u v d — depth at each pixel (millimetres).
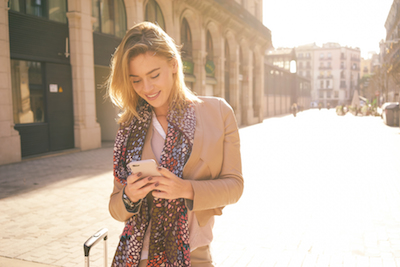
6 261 3484
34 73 11078
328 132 20297
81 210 5273
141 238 1167
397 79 36438
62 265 3400
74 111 12477
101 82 16328
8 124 9695
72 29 12148
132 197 1075
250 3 32062
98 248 3857
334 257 3576
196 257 1238
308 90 93188
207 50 23766
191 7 19953
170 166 1162
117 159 1233
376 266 3344
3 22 9547
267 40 32844
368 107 45000
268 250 3779
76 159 10430
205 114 1239
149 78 1112
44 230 4418
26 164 9547
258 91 32938
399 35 43031
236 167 1239
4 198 5977
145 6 16062
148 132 1235
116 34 14625
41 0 11148
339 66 111500
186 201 1093
